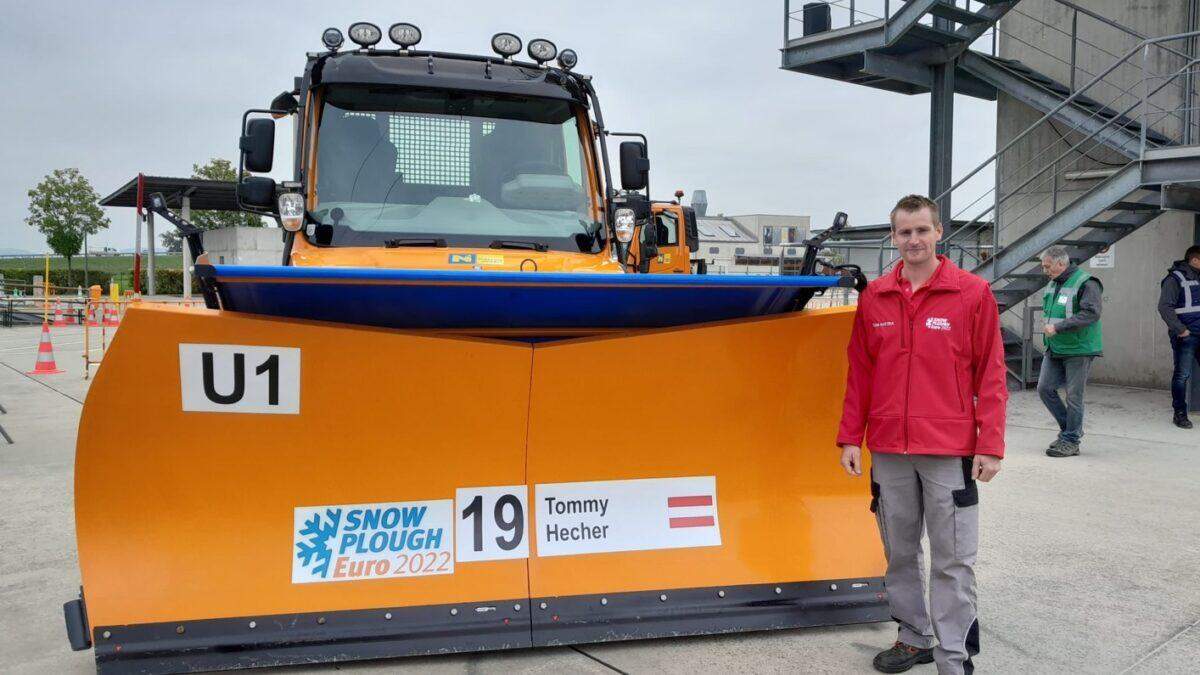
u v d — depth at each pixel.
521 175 5.01
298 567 3.45
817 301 16.20
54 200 41.00
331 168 4.79
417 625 3.48
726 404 3.86
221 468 3.41
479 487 3.65
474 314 3.69
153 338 3.29
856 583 3.90
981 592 4.35
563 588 3.63
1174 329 8.69
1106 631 3.88
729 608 3.75
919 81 12.95
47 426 9.03
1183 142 10.17
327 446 3.50
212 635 3.33
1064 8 12.38
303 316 3.63
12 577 4.56
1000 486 6.50
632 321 3.92
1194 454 7.60
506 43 5.51
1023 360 11.62
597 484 3.76
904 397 3.26
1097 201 9.90
